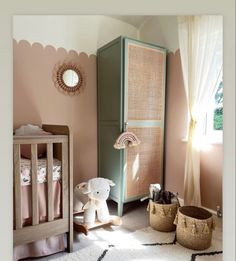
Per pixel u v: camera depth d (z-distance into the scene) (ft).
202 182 7.26
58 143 5.35
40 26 7.29
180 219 5.68
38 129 6.75
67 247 5.38
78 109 8.06
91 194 6.26
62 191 5.18
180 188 7.80
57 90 7.68
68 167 5.22
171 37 7.93
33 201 4.83
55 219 5.14
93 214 6.30
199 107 7.00
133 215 7.33
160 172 8.16
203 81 6.89
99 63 8.17
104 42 8.40
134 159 7.60
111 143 7.75
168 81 8.13
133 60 7.38
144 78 7.63
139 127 7.63
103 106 8.07
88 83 8.20
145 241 5.80
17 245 4.65
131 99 7.43
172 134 8.04
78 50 7.97
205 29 6.74
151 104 7.83
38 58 7.31
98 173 8.43
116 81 7.40
